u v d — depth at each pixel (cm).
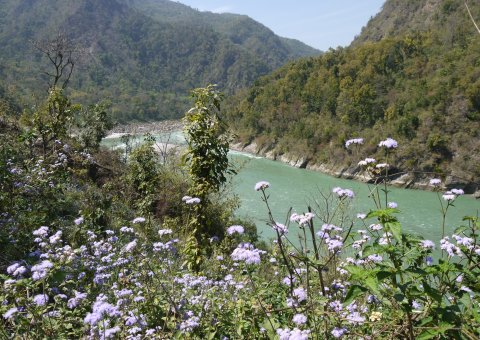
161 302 369
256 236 1411
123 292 355
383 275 221
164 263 466
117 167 1714
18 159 862
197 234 629
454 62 5594
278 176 4472
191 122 659
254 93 8900
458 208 2903
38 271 343
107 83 16012
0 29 17038
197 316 346
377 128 5538
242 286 381
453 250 289
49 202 719
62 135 1314
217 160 656
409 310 226
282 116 7156
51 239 436
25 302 333
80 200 943
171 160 1906
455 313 226
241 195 3083
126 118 12675
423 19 10400
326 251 405
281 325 304
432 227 2370
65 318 356
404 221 2530
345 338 271
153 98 15212
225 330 332
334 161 5019
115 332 297
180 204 1297
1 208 623
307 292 289
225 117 9131
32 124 1351
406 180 3938
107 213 944
